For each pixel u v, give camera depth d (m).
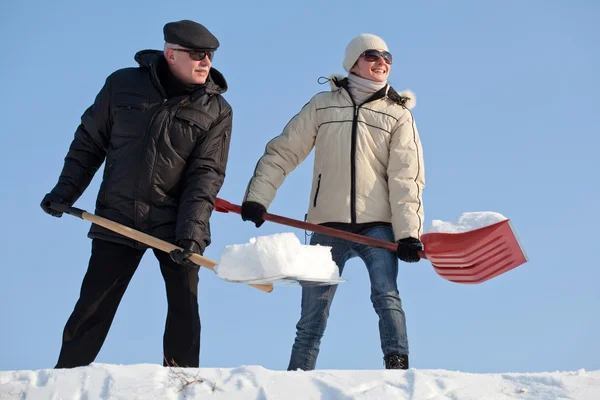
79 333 4.92
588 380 4.09
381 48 5.66
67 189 5.12
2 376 4.09
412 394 3.88
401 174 5.48
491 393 3.94
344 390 3.89
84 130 5.20
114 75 5.14
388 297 5.25
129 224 5.01
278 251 4.55
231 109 5.19
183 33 4.99
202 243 4.93
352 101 5.66
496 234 5.24
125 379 4.01
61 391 3.96
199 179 5.02
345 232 5.36
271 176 5.75
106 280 4.96
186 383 3.97
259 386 3.95
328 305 5.37
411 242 5.33
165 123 4.99
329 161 5.60
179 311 5.02
